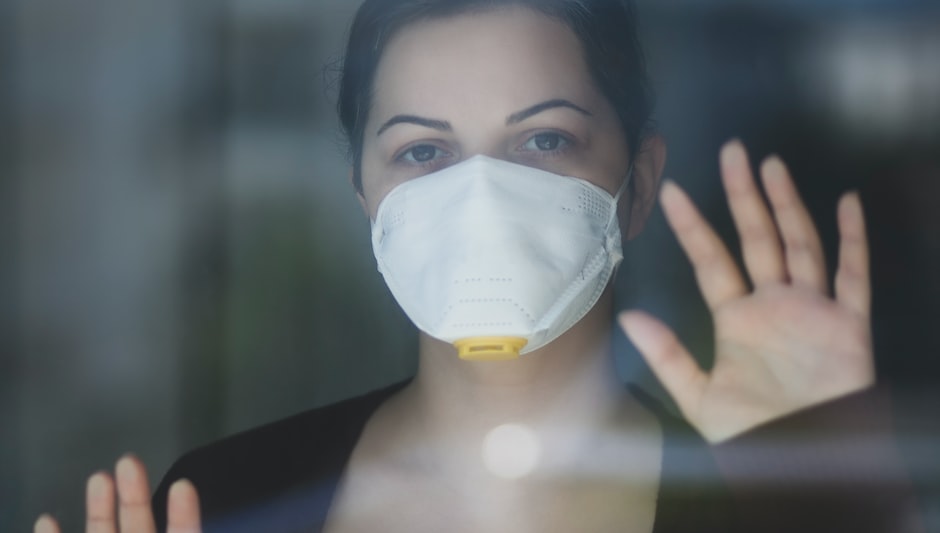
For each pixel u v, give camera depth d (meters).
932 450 2.34
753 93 2.64
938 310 2.60
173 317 2.70
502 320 1.45
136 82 2.63
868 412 1.33
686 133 2.64
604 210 1.57
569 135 1.54
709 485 1.43
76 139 2.60
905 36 2.61
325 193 2.71
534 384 1.55
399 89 1.56
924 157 2.62
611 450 1.57
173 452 2.69
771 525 1.38
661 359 1.35
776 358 1.33
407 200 1.55
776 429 1.34
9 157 2.54
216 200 2.71
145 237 2.67
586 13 1.55
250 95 2.66
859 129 2.64
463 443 1.57
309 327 2.75
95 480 1.40
